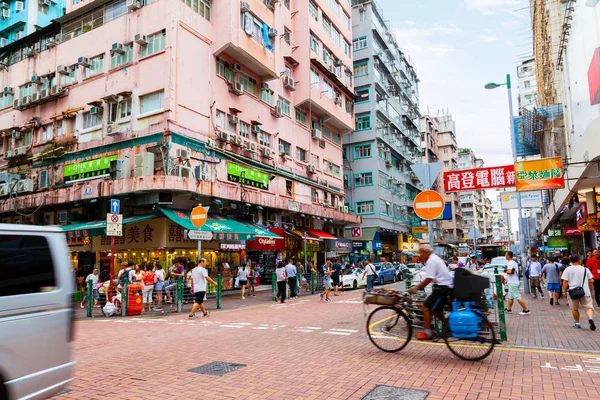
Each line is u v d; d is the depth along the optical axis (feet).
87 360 20.71
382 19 138.82
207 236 47.37
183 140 57.98
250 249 69.87
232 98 68.95
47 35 75.15
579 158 43.34
